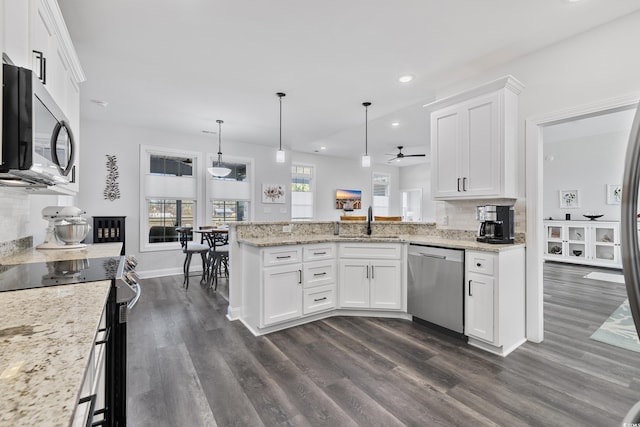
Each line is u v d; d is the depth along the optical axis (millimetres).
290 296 2893
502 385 1975
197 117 4492
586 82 2387
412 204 9672
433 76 3162
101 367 1245
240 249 3172
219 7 2129
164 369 2156
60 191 2131
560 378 2055
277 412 1716
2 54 1098
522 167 2725
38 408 428
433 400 1821
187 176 5477
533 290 2648
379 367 2193
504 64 2881
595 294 4031
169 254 5270
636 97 2158
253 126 4957
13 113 1022
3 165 1012
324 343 2584
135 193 4973
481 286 2479
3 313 872
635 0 2043
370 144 6781
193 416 1681
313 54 2746
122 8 2131
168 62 2881
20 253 2037
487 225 2842
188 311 3373
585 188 6180
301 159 7898
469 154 2855
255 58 2812
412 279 3037
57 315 858
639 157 448
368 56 2777
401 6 2123
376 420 1650
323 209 8266
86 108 4109
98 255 1955
